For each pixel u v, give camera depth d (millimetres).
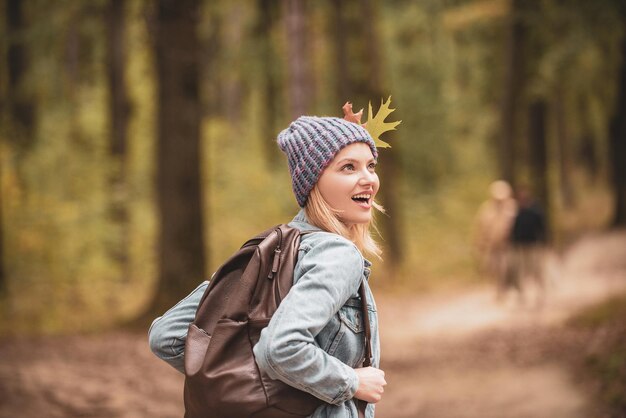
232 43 22172
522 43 19781
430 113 30984
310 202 2354
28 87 20062
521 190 14805
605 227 26250
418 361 10102
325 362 2080
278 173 22562
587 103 25516
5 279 13039
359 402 2258
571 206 34125
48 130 20141
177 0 12516
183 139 12641
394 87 29922
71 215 15445
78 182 17328
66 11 18062
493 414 6824
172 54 12562
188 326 2395
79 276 14039
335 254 2172
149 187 19844
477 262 21406
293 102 12914
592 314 10797
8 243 14031
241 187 20938
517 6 18922
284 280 2184
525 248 14617
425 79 30719
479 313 14422
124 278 15336
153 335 2418
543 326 11312
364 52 20391
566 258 20531
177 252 12539
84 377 7988
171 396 7664
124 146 18703
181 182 12609
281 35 21047
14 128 18656
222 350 2123
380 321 14312
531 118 24734
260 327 2145
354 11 21594
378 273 19828
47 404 6727
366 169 2340
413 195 28438
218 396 2086
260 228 19250
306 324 2057
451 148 32969
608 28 16938
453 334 12227
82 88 22703
